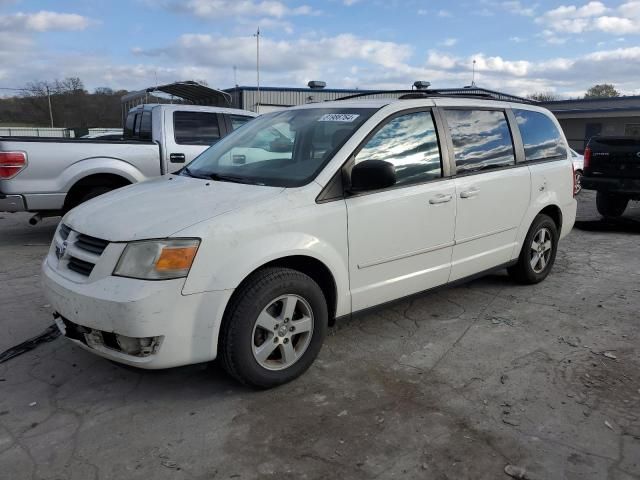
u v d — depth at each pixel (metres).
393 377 3.63
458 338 4.27
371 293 3.87
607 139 8.77
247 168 4.03
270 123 4.49
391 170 3.44
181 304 2.98
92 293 2.98
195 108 8.11
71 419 3.10
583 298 5.23
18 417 3.11
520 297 5.24
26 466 2.69
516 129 5.11
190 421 3.09
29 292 5.23
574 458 2.78
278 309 3.40
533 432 3.01
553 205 5.52
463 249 4.53
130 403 3.27
